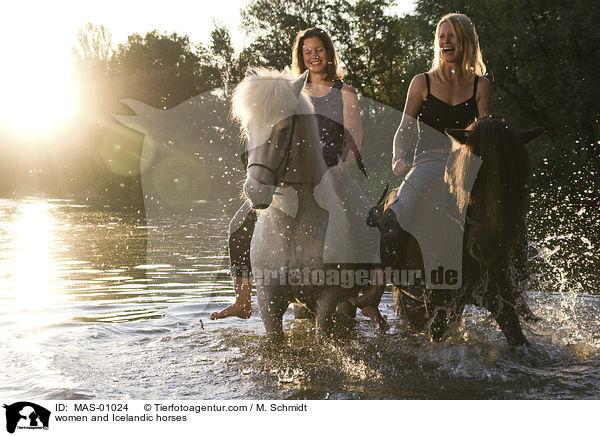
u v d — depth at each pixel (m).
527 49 19.61
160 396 3.10
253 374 3.44
